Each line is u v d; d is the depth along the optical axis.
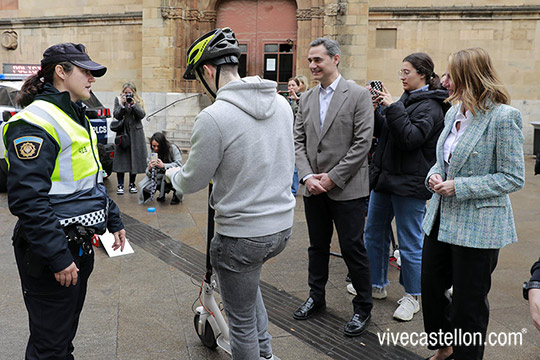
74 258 2.32
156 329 3.49
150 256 5.06
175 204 7.38
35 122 2.13
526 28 13.66
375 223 3.97
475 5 13.93
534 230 6.19
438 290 2.88
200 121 2.14
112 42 16.84
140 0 16.39
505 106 2.52
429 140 3.58
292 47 15.28
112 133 8.27
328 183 3.37
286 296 4.12
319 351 3.23
